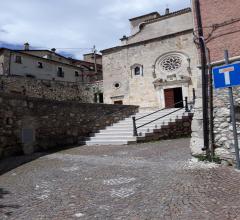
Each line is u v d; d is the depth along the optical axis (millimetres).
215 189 4926
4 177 6844
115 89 27750
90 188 5449
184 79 23922
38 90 27891
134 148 10336
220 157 7082
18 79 26562
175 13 26281
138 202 4527
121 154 9188
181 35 24672
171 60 25062
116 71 27891
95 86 30766
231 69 6223
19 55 32156
